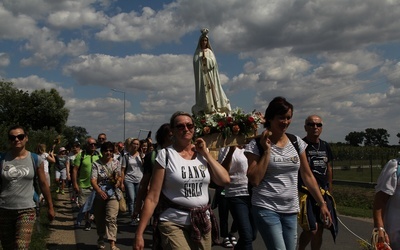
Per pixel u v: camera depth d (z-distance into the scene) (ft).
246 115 22.12
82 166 34.42
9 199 18.47
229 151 20.03
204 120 22.31
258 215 16.06
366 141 326.44
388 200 14.02
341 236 31.32
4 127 40.68
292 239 16.14
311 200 21.02
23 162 18.84
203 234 14.33
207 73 63.82
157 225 14.38
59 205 50.49
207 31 64.75
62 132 231.50
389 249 13.33
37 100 217.36
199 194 14.39
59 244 28.71
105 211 26.55
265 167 15.67
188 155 14.89
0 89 215.10
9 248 18.90
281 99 16.49
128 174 36.04
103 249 27.12
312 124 22.00
